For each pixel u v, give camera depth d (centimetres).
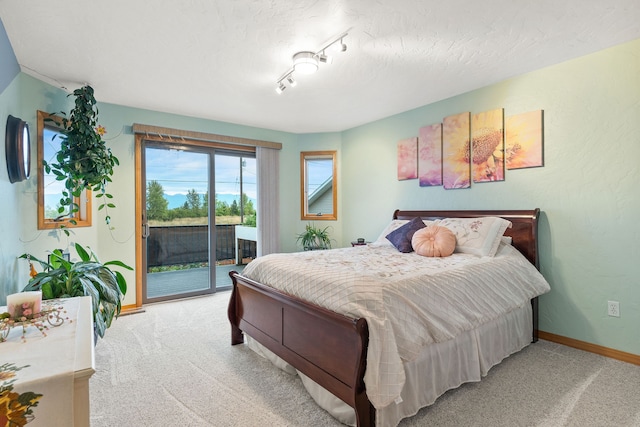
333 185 487
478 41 229
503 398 189
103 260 353
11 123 217
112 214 358
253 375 220
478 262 233
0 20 195
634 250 231
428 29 213
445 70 277
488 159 310
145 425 168
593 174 249
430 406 181
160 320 331
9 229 218
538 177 278
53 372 91
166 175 404
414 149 380
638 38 226
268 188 466
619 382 206
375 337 149
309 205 507
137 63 259
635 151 229
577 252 258
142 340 279
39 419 87
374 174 434
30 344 109
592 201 250
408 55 250
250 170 475
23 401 85
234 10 191
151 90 318
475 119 320
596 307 249
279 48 237
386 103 363
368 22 205
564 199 264
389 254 278
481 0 183
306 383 197
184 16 196
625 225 235
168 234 407
